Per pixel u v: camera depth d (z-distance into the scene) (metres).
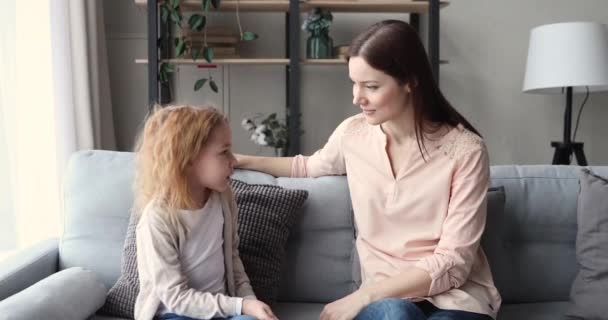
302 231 1.62
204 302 1.20
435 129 1.36
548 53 2.71
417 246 1.36
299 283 1.60
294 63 2.64
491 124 3.23
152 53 2.56
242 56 3.07
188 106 1.31
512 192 1.67
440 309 1.26
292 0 2.62
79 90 2.51
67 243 1.59
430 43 2.67
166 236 1.22
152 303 1.22
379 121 1.31
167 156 1.23
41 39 2.41
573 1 3.19
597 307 1.42
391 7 2.83
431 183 1.34
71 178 1.63
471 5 3.16
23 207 2.32
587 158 3.26
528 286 1.63
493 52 3.19
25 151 2.32
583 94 3.23
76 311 1.27
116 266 1.56
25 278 1.41
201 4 2.72
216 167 1.25
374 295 1.24
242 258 1.47
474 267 1.36
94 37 2.62
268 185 1.59
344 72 3.11
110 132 2.85
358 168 1.44
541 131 3.24
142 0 2.64
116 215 1.59
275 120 2.84
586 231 1.51
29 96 2.34
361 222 1.43
